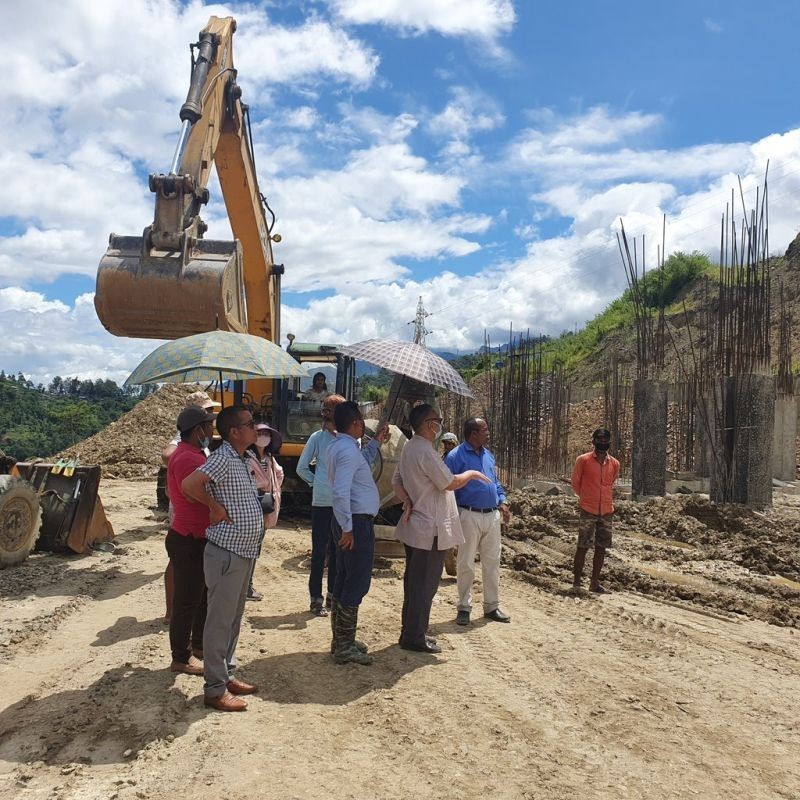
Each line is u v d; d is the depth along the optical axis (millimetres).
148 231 8734
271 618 6195
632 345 36219
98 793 3184
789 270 34281
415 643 5445
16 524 7855
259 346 6613
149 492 15773
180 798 3189
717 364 13570
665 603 7410
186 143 9516
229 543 4160
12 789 3223
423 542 5363
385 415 5738
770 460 12992
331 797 3260
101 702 4215
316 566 6336
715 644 5969
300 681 4727
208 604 4215
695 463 17969
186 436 4770
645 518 12398
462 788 3398
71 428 78000
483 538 6496
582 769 3658
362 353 5488
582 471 7824
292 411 12422
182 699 4258
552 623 6434
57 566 7930
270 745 3736
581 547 7793
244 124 11453
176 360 6293
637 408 15273
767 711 4551
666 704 4582
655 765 3744
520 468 17141
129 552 8789
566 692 4730
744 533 11398
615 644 5844
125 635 5590
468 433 6473
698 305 36062
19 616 6035
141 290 8625
